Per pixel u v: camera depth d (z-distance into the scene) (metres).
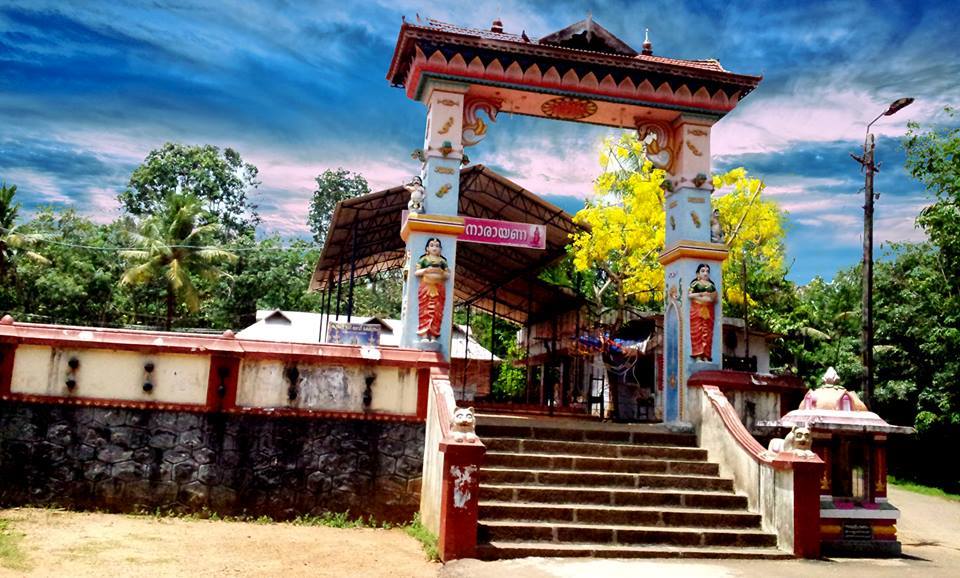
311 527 8.80
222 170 47.38
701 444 10.40
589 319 21.81
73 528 7.68
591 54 11.02
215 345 9.12
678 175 11.84
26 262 32.84
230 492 8.98
